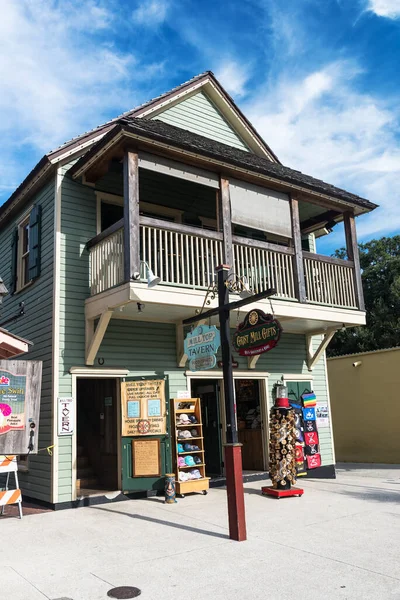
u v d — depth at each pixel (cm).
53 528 666
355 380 1524
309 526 643
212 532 620
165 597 416
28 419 696
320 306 993
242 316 928
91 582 455
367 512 725
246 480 1025
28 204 1059
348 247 1088
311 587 432
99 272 859
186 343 679
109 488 926
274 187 977
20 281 1062
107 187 970
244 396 1171
